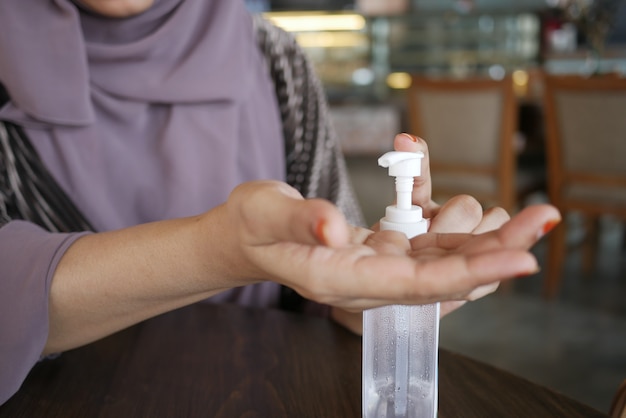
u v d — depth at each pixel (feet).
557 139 7.19
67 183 2.56
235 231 1.42
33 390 1.87
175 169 2.61
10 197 2.48
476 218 1.70
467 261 1.24
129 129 2.64
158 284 1.67
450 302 1.85
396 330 1.63
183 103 2.63
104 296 1.73
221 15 2.67
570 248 7.97
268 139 2.90
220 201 2.64
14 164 2.51
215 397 1.82
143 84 2.58
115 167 2.61
